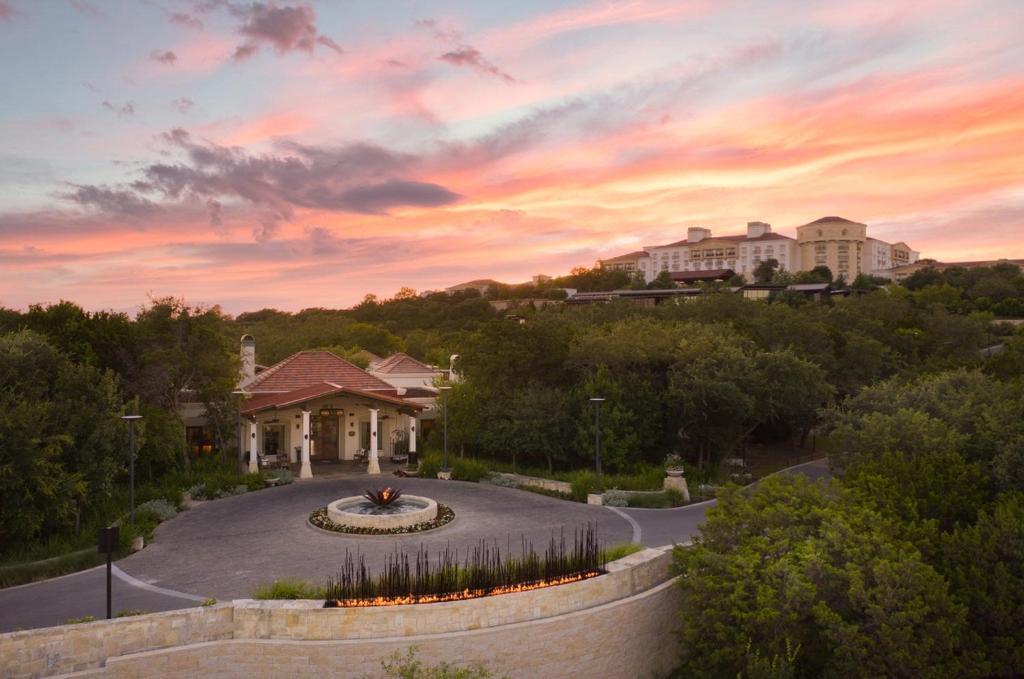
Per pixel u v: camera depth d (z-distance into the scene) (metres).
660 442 39.25
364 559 22.52
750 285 95.12
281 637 15.41
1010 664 15.66
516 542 24.69
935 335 63.56
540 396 37.44
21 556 22.09
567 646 16.89
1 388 24.27
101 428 25.47
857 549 15.65
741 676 15.93
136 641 14.67
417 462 40.38
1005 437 23.23
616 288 138.50
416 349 84.69
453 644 15.74
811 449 47.50
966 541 17.41
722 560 16.72
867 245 167.88
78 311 36.91
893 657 14.47
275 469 37.38
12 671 13.71
